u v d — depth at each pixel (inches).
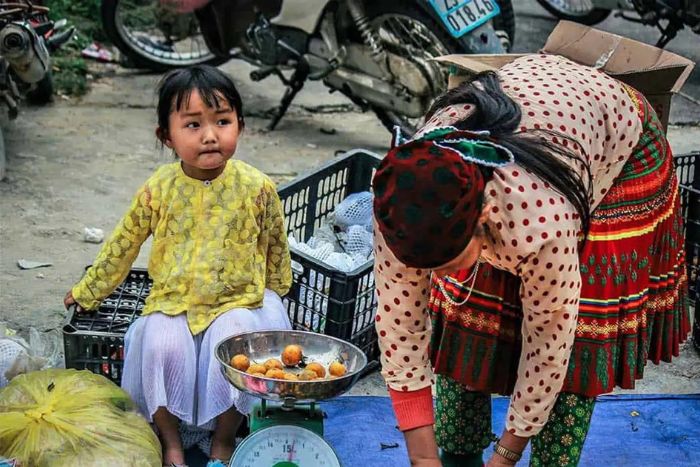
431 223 69.0
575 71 89.4
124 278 120.1
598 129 85.7
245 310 113.7
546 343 81.8
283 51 228.2
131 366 112.8
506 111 80.7
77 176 204.2
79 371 112.3
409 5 211.2
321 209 157.3
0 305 149.9
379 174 71.5
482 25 213.0
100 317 122.5
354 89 225.6
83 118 241.0
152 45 276.4
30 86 203.0
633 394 135.8
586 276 92.0
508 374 97.6
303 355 105.6
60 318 147.7
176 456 112.0
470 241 72.6
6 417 101.7
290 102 241.9
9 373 118.0
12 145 218.7
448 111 85.0
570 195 77.2
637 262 95.0
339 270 126.0
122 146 223.9
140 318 114.7
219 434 114.3
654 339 103.5
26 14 197.2
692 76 290.2
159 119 111.2
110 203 192.4
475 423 107.0
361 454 120.3
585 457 122.1
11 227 178.1
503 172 75.2
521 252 75.6
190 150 109.3
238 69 290.4
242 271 114.9
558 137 80.7
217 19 235.1
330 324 128.7
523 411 85.6
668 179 97.6
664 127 123.0
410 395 85.4
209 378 110.3
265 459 97.8
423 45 223.1
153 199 113.4
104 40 299.7
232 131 110.5
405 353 84.2
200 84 107.6
